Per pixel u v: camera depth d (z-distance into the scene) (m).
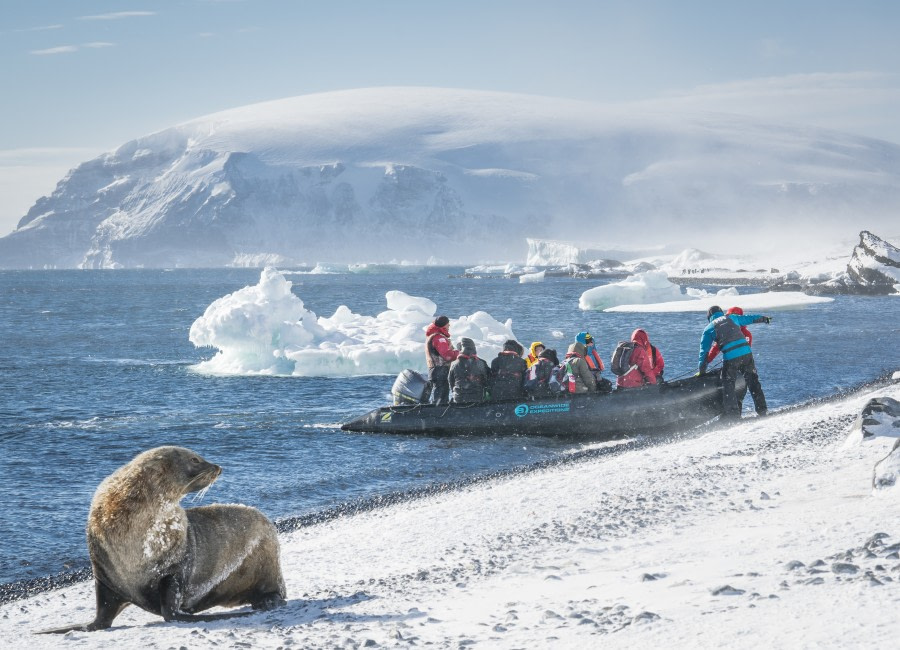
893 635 5.39
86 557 15.86
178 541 9.24
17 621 10.77
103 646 7.98
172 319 99.19
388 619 8.26
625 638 6.27
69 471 23.48
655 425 25.97
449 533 14.34
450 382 26.91
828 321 74.88
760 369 42.47
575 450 24.83
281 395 37.91
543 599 8.36
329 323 54.12
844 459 16.02
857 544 8.77
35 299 157.75
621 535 11.70
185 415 32.75
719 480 15.53
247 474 22.78
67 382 42.91
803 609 6.26
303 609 9.52
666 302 102.94
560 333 66.25
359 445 26.12
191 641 7.96
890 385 32.00
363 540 14.66
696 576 8.30
